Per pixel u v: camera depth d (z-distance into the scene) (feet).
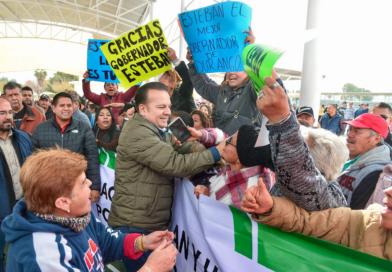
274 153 3.03
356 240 3.16
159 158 4.90
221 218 4.25
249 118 6.61
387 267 2.63
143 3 41.70
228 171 4.52
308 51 10.50
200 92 8.07
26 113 12.22
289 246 3.40
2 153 7.68
